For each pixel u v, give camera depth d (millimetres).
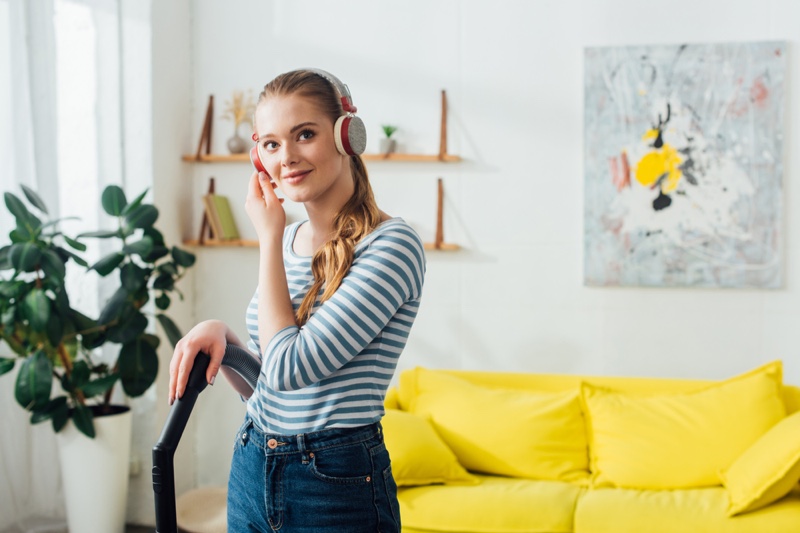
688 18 3422
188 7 3834
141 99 3539
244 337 3865
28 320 2865
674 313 3498
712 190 3414
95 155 3506
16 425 3221
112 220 3525
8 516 3186
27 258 2805
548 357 3605
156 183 3578
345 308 1126
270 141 1188
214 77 3840
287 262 1315
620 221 3490
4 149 3109
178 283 3760
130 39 3543
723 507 2643
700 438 2932
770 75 3352
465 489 2861
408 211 3688
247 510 1223
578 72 3527
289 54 3768
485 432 3117
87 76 3477
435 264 3686
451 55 3631
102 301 3523
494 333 3646
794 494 2732
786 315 3404
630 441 2982
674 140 3432
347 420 1166
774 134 3359
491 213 3627
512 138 3596
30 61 3211
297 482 1172
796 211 3381
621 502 2719
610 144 3480
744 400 2994
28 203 3193
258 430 1231
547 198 3578
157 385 3615
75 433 3170
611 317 3547
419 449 2910
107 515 3199
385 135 3688
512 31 3578
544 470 3062
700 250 3432
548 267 3590
